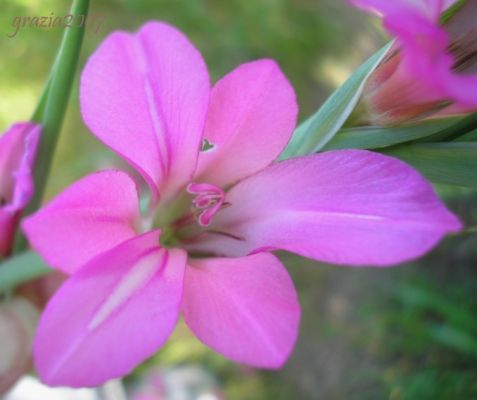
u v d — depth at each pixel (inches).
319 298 11.1
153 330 3.1
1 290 4.6
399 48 3.4
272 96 3.6
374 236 3.2
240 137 3.6
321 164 3.4
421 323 9.1
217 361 11.6
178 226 3.9
